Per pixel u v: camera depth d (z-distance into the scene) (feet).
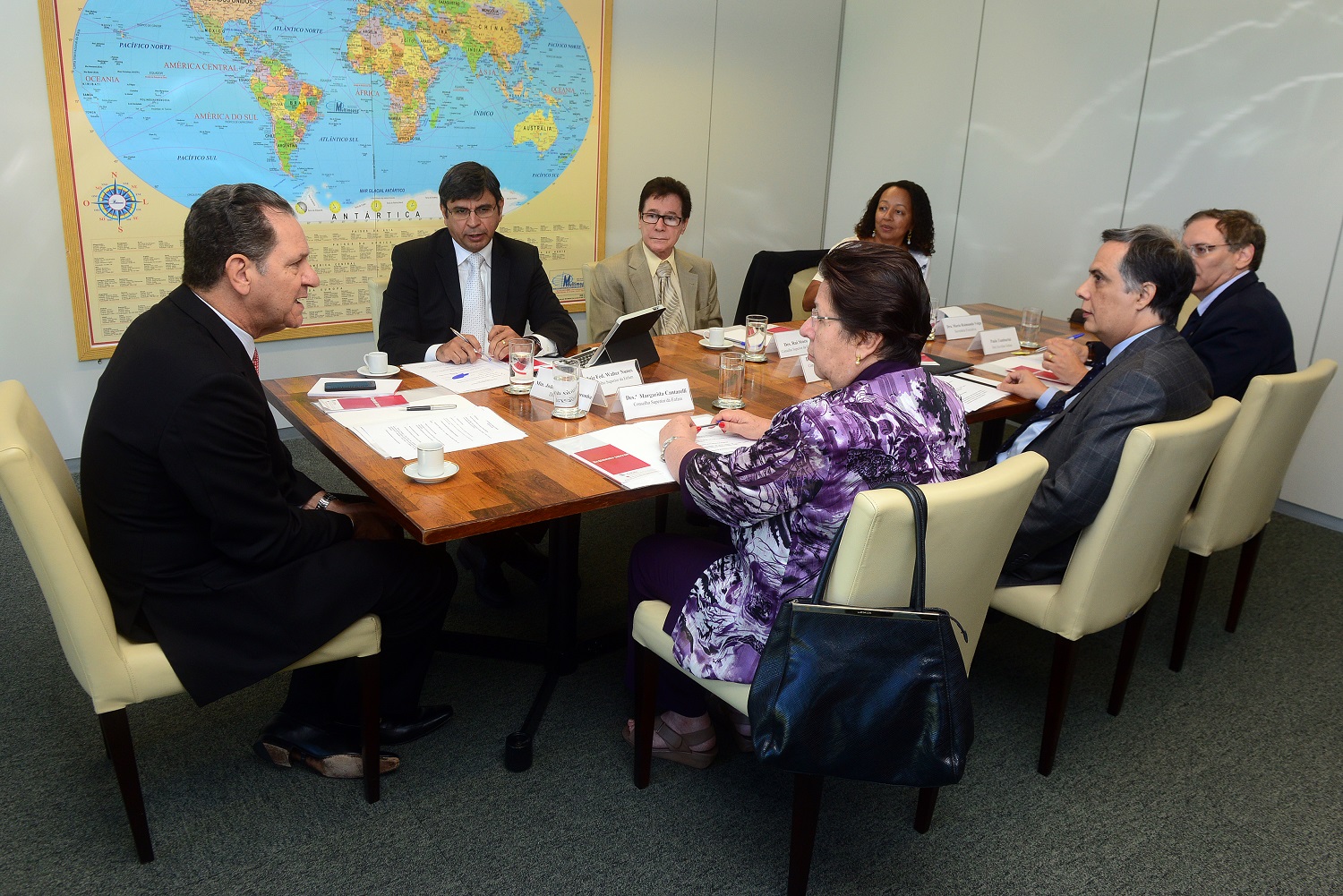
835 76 18.20
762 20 16.80
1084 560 6.44
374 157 13.48
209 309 5.52
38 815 6.07
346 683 6.64
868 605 4.75
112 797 6.28
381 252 13.92
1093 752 7.26
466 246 9.82
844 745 4.57
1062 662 6.67
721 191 17.30
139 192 11.88
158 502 5.26
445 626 8.66
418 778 6.57
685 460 5.54
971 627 5.52
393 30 13.15
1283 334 8.94
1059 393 7.88
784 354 9.76
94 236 11.73
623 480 5.84
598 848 5.98
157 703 7.34
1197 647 9.00
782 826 6.28
